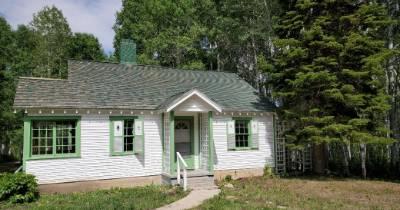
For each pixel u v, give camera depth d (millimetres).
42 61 35469
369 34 15727
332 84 14609
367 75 14766
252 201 10797
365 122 14383
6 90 22594
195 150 15844
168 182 13805
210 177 14219
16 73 29578
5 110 22281
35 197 11562
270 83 17797
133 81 17000
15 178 10852
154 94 16078
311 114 15414
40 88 13680
